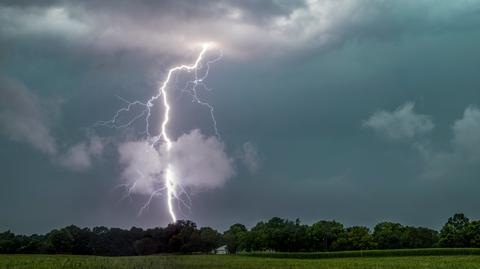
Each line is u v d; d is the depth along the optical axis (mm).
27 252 118250
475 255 88188
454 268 57781
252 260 77750
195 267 57781
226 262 69312
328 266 61156
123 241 127375
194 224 127125
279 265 63469
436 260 74438
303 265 63656
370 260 77438
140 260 68375
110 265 56406
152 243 123125
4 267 53188
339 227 135500
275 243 128875
